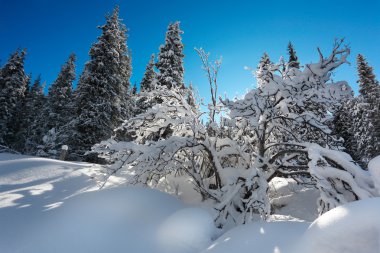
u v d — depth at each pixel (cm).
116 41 2273
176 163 919
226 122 836
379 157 489
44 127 2970
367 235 264
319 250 281
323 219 309
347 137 2608
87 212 529
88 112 1942
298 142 864
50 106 3120
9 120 2936
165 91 1016
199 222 495
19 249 418
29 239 443
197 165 988
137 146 765
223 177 852
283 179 1245
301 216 834
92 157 1848
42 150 1902
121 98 2331
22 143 3011
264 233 398
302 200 959
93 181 855
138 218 542
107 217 519
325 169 636
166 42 2159
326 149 680
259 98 751
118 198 605
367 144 2380
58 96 3114
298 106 802
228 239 425
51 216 524
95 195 614
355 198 620
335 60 767
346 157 644
